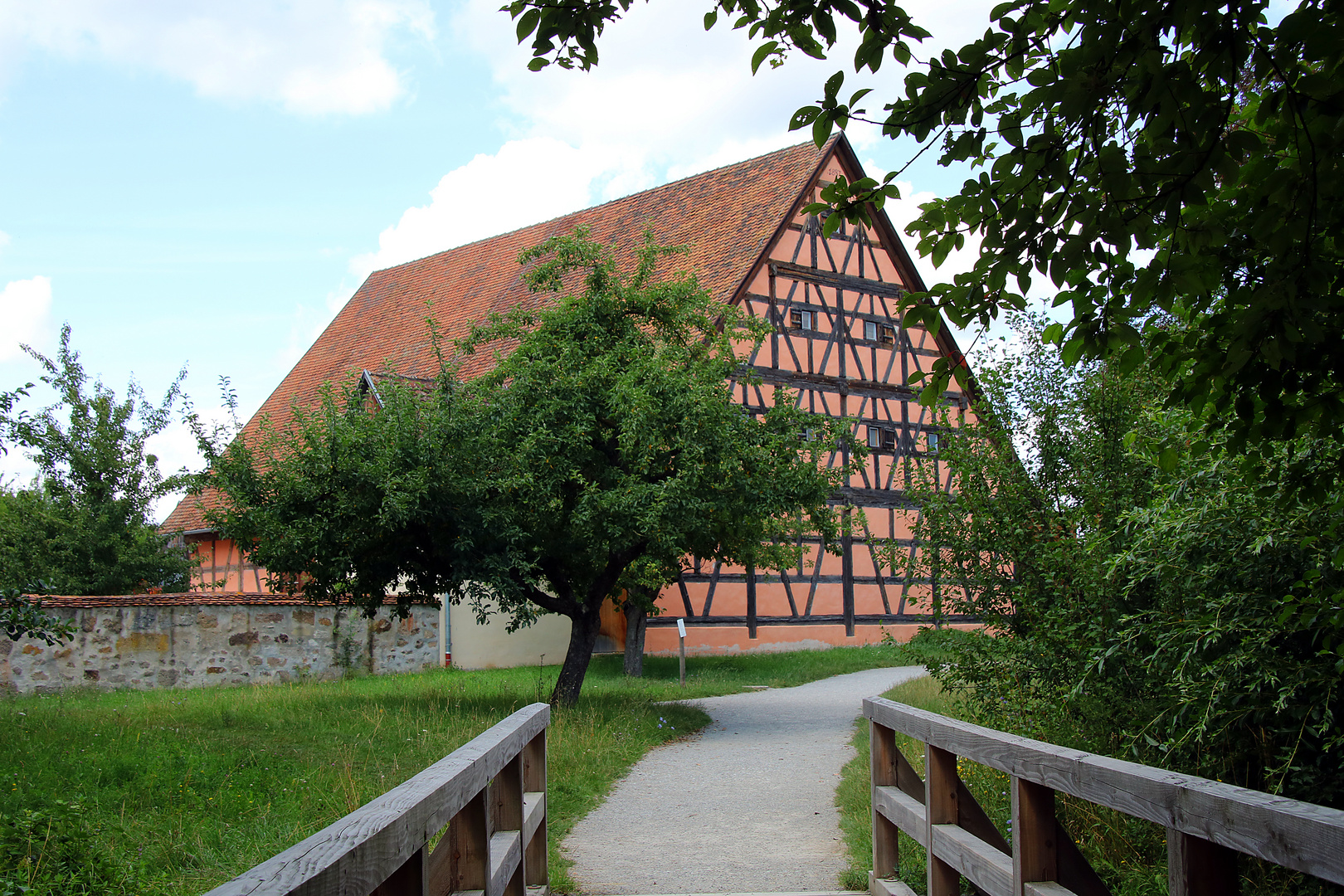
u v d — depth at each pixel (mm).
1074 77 2998
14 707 12867
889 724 4703
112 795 6902
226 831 6027
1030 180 3305
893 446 24781
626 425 11320
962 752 3693
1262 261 3277
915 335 25344
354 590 12078
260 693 14398
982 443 7059
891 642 7398
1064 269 3328
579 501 11672
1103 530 6164
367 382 19703
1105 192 3178
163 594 17703
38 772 7496
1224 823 2182
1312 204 2979
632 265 24938
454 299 29453
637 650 18875
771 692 16484
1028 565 6723
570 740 9438
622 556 12836
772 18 3551
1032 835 3174
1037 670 6254
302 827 6133
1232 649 4645
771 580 23016
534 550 11961
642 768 9117
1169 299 3318
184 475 11547
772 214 23281
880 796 4922
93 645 15883
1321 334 3111
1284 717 4547
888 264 25094
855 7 3357
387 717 10812
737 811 7289
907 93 3389
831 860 5816
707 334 13242
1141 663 5227
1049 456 6812
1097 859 4793
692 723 11969
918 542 7500
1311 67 3396
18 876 4422
